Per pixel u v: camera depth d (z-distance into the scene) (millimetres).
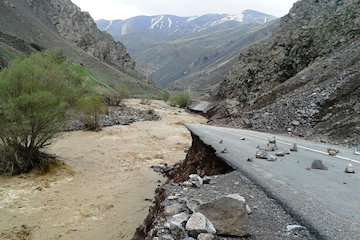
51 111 18516
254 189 7555
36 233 11672
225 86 57719
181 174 15609
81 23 156250
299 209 6148
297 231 5402
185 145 27484
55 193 15477
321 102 20453
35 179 17156
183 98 69875
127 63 164500
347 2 38344
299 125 19859
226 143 14219
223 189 7734
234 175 8844
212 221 5500
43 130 19047
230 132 19172
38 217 12898
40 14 140375
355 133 15297
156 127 36156
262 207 6461
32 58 21109
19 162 17859
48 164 18891
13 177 17297
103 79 97625
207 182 8500
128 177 18375
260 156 10977
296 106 22125
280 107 23688
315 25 38625
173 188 8539
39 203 14227
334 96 20000
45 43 106938
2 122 17781
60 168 19031
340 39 31562
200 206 5871
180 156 23844
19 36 96188
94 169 19641
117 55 160375
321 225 5473
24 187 16000
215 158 12133
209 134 17297
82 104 23656
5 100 18047
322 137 16859
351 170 9023
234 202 5672
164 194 8500
